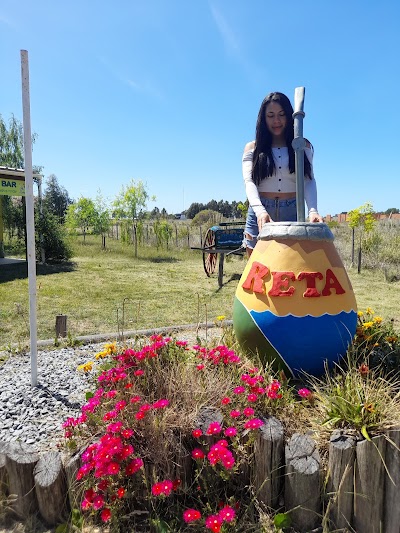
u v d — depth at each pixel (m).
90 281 9.66
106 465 1.90
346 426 2.11
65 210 29.94
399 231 15.97
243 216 16.67
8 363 4.00
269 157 3.46
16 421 2.83
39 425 2.77
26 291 8.30
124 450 1.95
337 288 2.83
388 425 2.01
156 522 1.96
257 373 2.65
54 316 6.33
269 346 2.83
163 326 5.74
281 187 3.51
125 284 9.34
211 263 11.08
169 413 2.21
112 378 2.50
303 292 2.76
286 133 3.46
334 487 1.96
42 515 2.08
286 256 2.82
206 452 2.11
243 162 3.64
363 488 1.93
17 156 20.64
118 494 1.94
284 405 2.37
